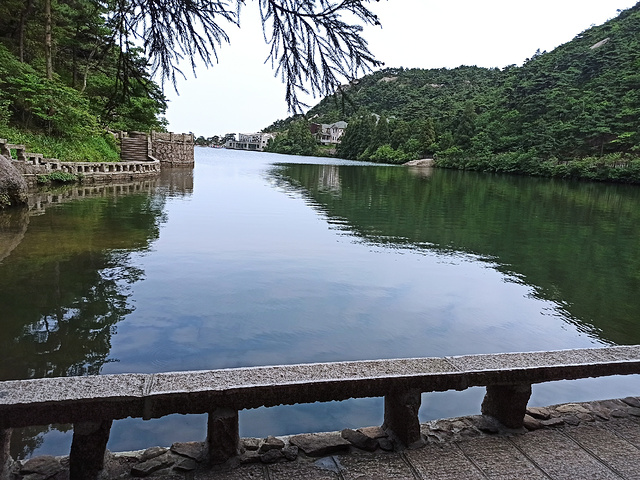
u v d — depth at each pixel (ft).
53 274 22.07
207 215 42.98
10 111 57.41
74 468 6.19
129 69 8.41
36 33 58.13
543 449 7.27
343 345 15.96
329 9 7.22
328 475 6.48
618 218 53.01
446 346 16.44
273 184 80.74
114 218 38.40
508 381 7.40
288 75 8.04
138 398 6.06
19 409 5.75
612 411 8.51
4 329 15.66
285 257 28.04
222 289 21.18
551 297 22.95
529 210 58.08
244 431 10.84
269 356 14.83
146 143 89.66
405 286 23.38
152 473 6.40
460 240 36.73
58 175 56.29
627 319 20.27
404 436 7.18
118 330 16.11
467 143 179.11
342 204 56.70
